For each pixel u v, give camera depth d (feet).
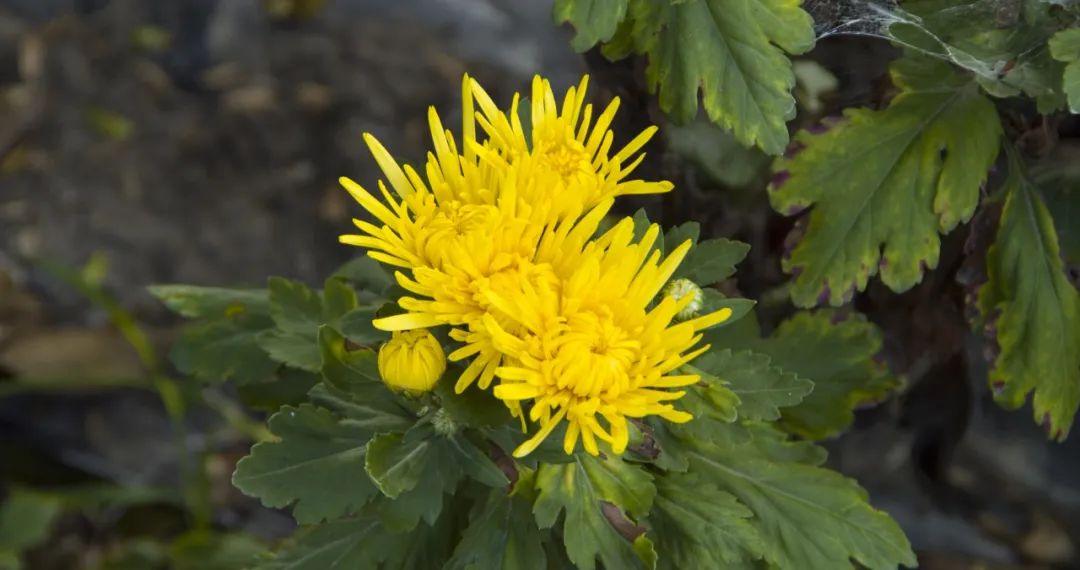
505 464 2.07
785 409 2.31
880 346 2.30
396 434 2.00
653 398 1.87
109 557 2.91
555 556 2.10
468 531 2.06
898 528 2.14
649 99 2.40
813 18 2.23
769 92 2.09
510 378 1.87
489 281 1.89
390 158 1.98
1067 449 2.64
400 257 1.94
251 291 2.39
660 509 2.08
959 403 2.63
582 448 1.98
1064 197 2.36
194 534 2.87
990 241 2.28
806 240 2.22
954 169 2.19
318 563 2.11
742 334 2.29
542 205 1.92
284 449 2.03
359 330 2.01
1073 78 2.06
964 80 2.23
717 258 2.03
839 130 2.22
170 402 2.89
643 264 2.00
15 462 2.96
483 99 1.99
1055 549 2.67
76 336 3.04
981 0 2.18
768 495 2.15
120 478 2.97
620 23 2.18
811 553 2.13
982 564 2.69
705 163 2.43
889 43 2.31
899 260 2.20
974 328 2.28
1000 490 2.68
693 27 2.11
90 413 2.99
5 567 2.79
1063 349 2.23
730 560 2.06
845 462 2.69
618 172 1.98
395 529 1.98
